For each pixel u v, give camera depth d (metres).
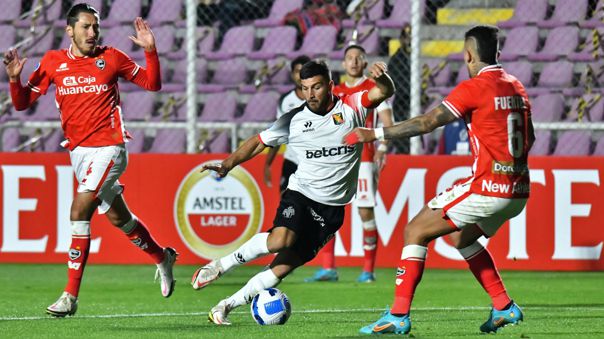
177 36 45.56
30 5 46.78
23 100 23.20
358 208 31.53
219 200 35.38
